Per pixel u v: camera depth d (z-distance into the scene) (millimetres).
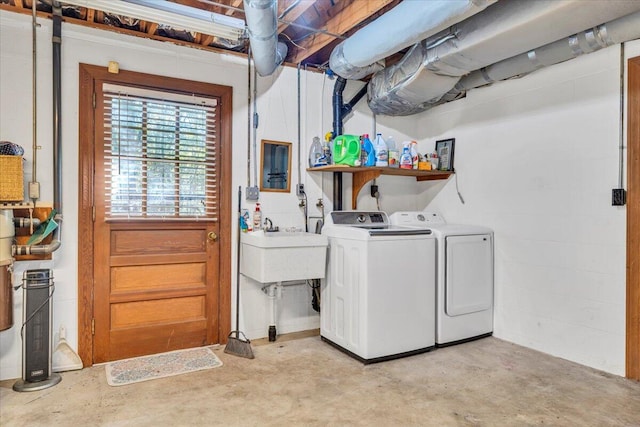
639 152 2543
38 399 2303
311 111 3637
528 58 2785
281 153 3486
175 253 3074
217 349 3131
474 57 2533
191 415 2139
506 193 3379
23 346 2469
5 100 2529
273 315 3408
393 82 3209
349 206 3824
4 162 2381
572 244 2914
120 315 2902
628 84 2605
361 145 3389
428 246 3121
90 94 2760
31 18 2592
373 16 3047
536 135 3150
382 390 2441
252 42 2623
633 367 2574
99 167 2801
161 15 2514
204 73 3143
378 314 2885
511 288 3346
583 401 2297
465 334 3318
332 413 2166
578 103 2881
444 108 3947
